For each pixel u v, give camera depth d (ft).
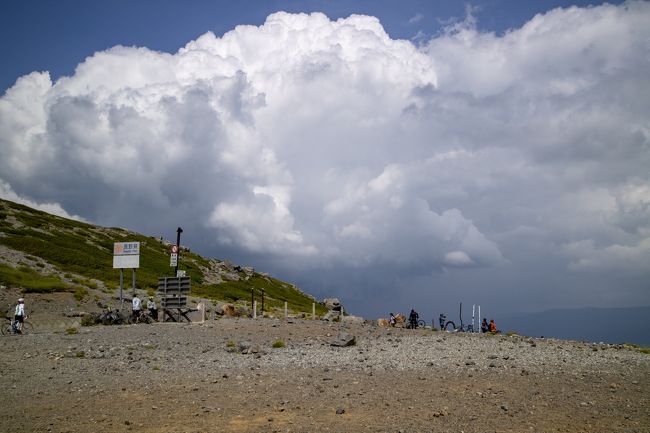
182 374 82.12
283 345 113.70
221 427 53.42
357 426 53.26
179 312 179.83
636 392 68.69
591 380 76.69
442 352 104.99
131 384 74.84
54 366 89.56
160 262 444.55
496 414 57.57
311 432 51.31
